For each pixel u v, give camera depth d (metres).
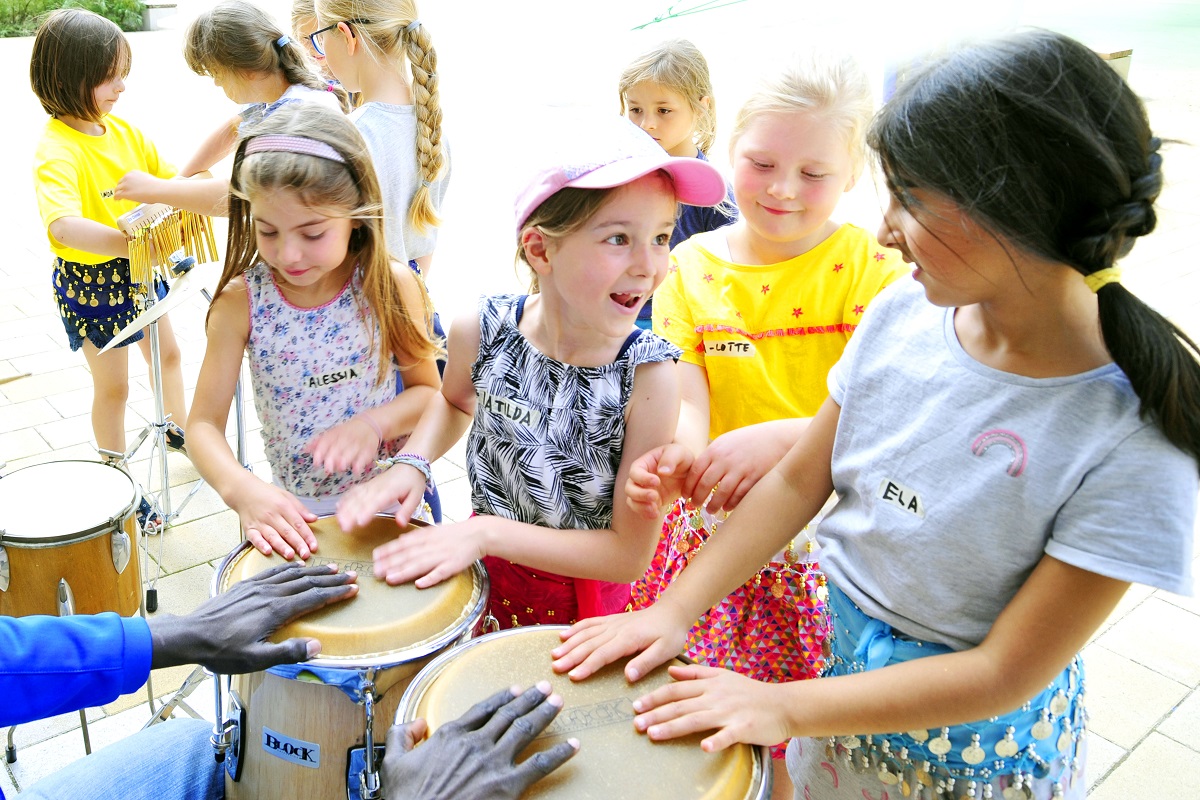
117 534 1.94
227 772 1.41
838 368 1.20
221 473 1.55
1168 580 0.87
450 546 1.34
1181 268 4.32
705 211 2.32
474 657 1.17
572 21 9.56
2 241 5.43
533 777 0.97
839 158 1.48
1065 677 1.10
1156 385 0.85
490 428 1.43
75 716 2.15
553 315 1.33
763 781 1.02
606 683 1.13
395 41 2.45
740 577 1.23
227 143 3.14
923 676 1.00
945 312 1.06
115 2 12.39
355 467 1.62
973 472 0.99
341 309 1.72
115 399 3.07
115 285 2.88
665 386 1.36
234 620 1.19
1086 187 0.82
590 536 1.39
